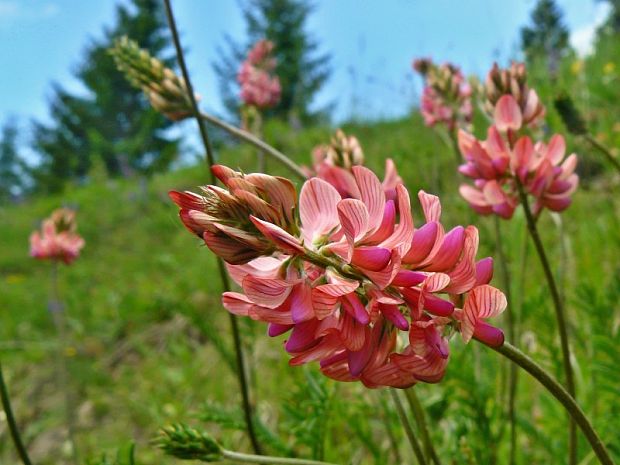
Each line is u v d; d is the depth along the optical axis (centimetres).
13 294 63
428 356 8
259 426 17
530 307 19
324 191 9
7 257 84
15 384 38
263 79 29
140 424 30
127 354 39
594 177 36
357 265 8
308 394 17
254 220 8
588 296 18
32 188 302
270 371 26
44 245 30
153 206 82
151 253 65
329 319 9
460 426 16
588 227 29
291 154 61
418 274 8
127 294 47
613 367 16
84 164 273
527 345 23
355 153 16
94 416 32
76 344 43
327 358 9
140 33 242
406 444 19
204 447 12
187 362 31
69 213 31
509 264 25
